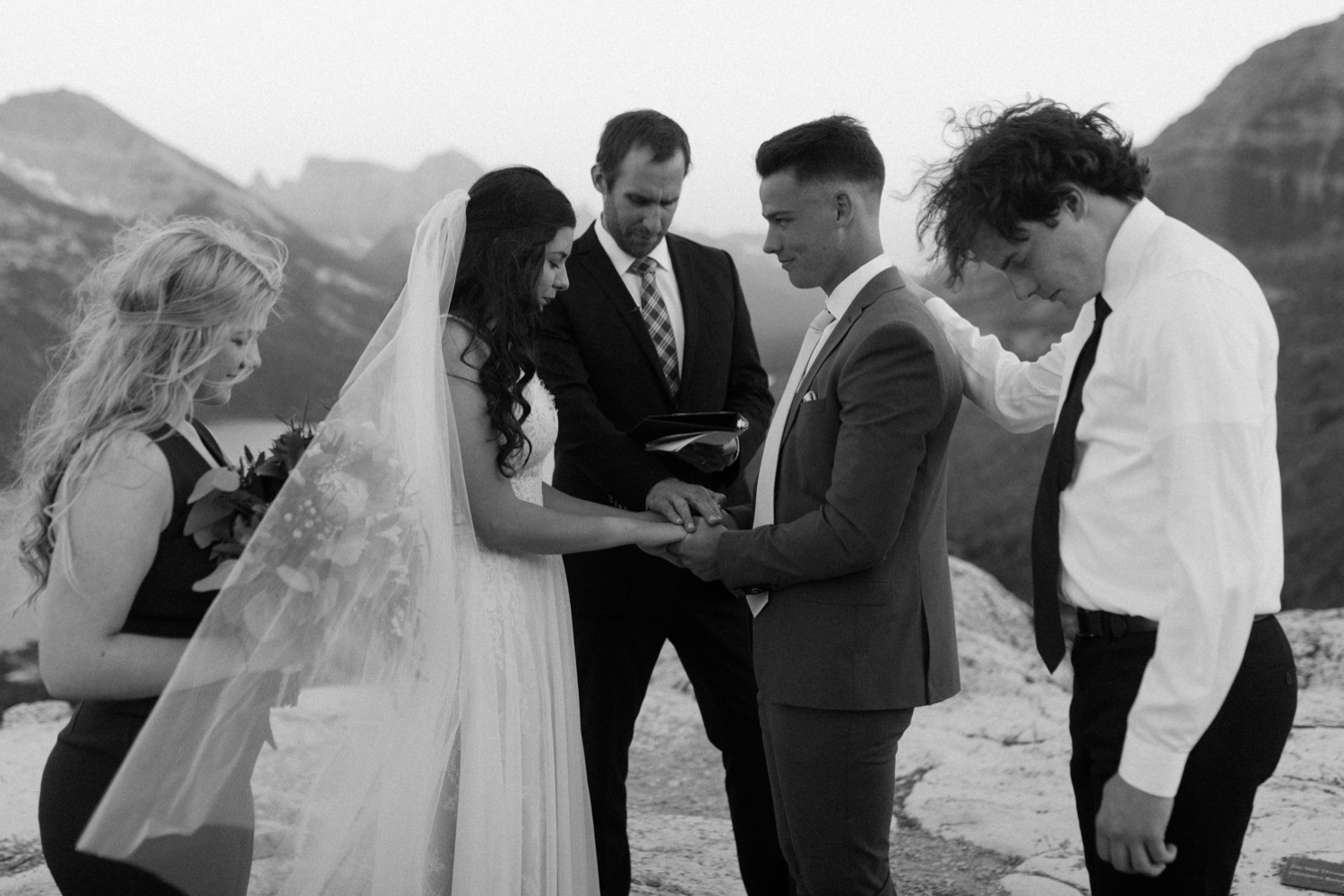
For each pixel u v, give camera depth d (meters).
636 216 2.82
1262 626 1.68
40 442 1.81
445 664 2.13
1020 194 1.70
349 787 2.02
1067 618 1.79
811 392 2.17
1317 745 3.45
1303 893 2.62
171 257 1.80
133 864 1.73
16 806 3.18
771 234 2.21
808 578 2.12
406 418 2.14
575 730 2.48
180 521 1.82
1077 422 1.75
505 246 2.23
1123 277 1.69
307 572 1.91
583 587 2.78
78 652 1.74
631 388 2.84
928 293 2.57
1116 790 1.58
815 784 2.18
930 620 2.19
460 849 2.19
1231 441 1.53
